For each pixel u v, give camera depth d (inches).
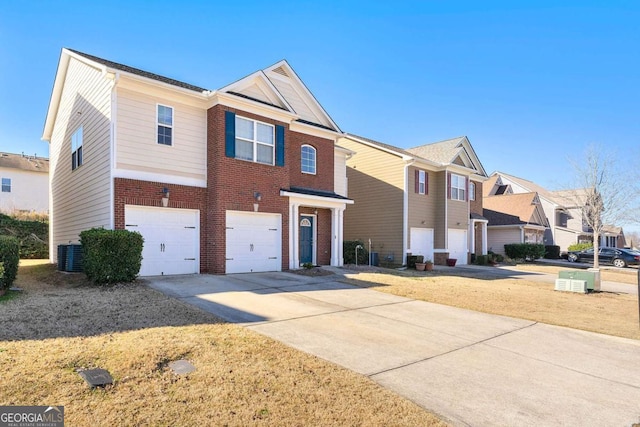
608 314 366.6
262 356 203.6
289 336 246.1
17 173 1240.2
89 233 392.8
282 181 578.2
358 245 765.3
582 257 1195.9
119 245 389.7
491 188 1595.7
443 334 273.6
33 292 345.4
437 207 914.1
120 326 239.9
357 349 229.5
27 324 233.9
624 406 168.6
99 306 288.7
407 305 366.3
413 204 853.8
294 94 653.3
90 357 184.1
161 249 471.8
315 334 254.4
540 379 197.0
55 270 530.6
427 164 872.9
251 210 535.2
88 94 526.0
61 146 677.9
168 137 484.7
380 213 873.5
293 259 593.6
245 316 289.0
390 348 235.1
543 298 449.1
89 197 510.0
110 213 434.3
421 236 876.6
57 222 693.3
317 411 148.3
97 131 485.7
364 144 912.9
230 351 207.3
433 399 167.6
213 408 145.4
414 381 186.5
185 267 491.8
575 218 1549.0
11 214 976.3
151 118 470.3
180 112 497.4
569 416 157.4
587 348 255.1
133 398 148.6
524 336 278.2
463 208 960.3
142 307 291.6
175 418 136.4
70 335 217.0
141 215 458.0
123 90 450.3
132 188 447.5
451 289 479.2
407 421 144.6
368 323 291.4
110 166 438.0
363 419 144.2
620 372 211.8
